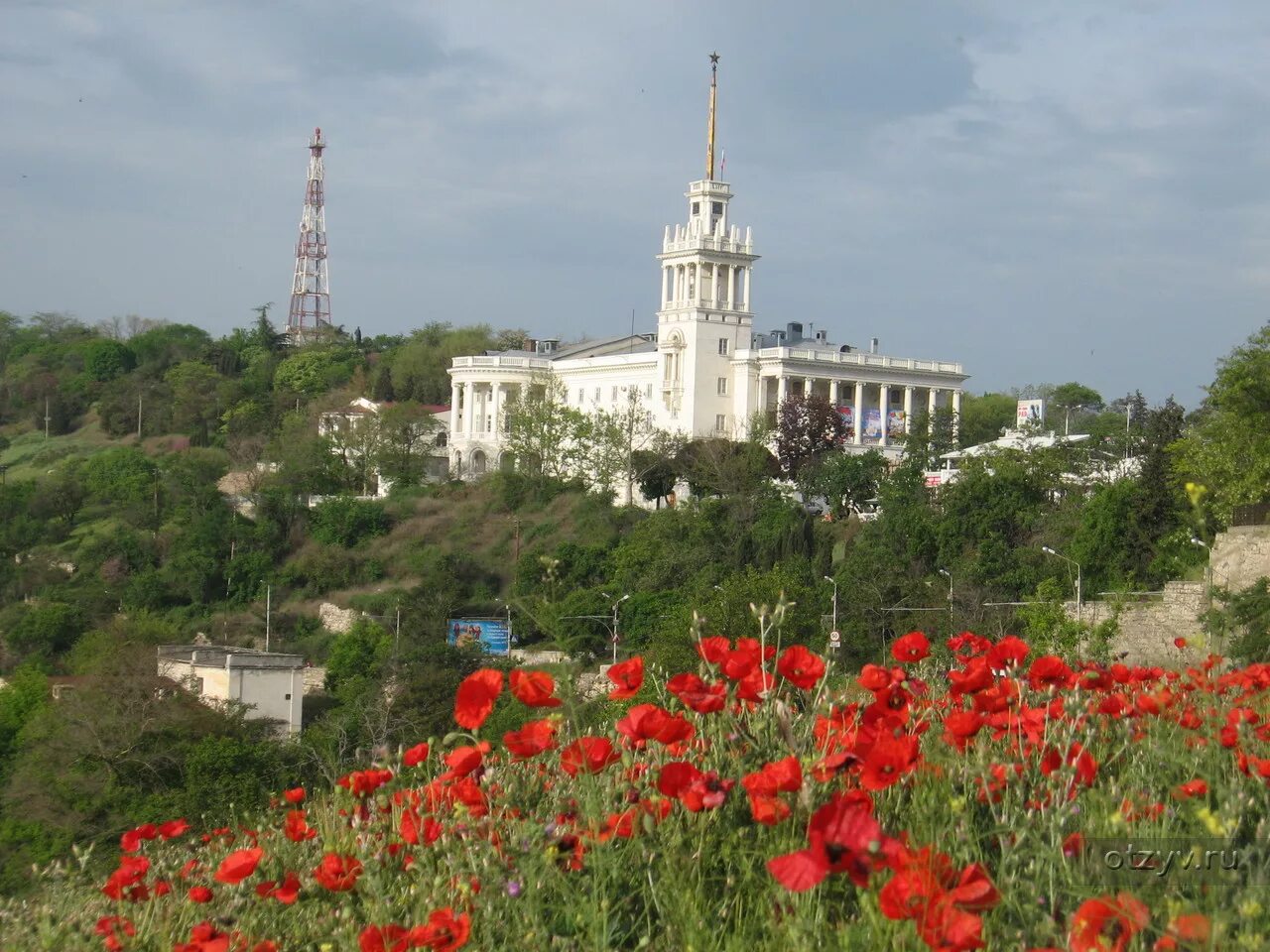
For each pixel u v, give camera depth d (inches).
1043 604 1624.0
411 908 298.2
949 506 2935.5
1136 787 291.9
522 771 340.2
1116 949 200.5
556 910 279.7
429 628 3277.6
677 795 279.0
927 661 428.5
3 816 1556.3
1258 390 2055.9
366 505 4411.9
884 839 217.2
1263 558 1363.2
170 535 4335.6
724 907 263.6
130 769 1621.6
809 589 2267.5
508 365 6643.7
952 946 203.9
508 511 4512.8
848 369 5984.3
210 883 351.9
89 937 350.9
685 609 2112.5
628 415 5167.3
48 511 4613.7
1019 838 244.4
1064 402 7519.7
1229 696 370.3
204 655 2466.8
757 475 4402.1
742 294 6117.1
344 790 365.7
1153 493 2372.0
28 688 2346.2
